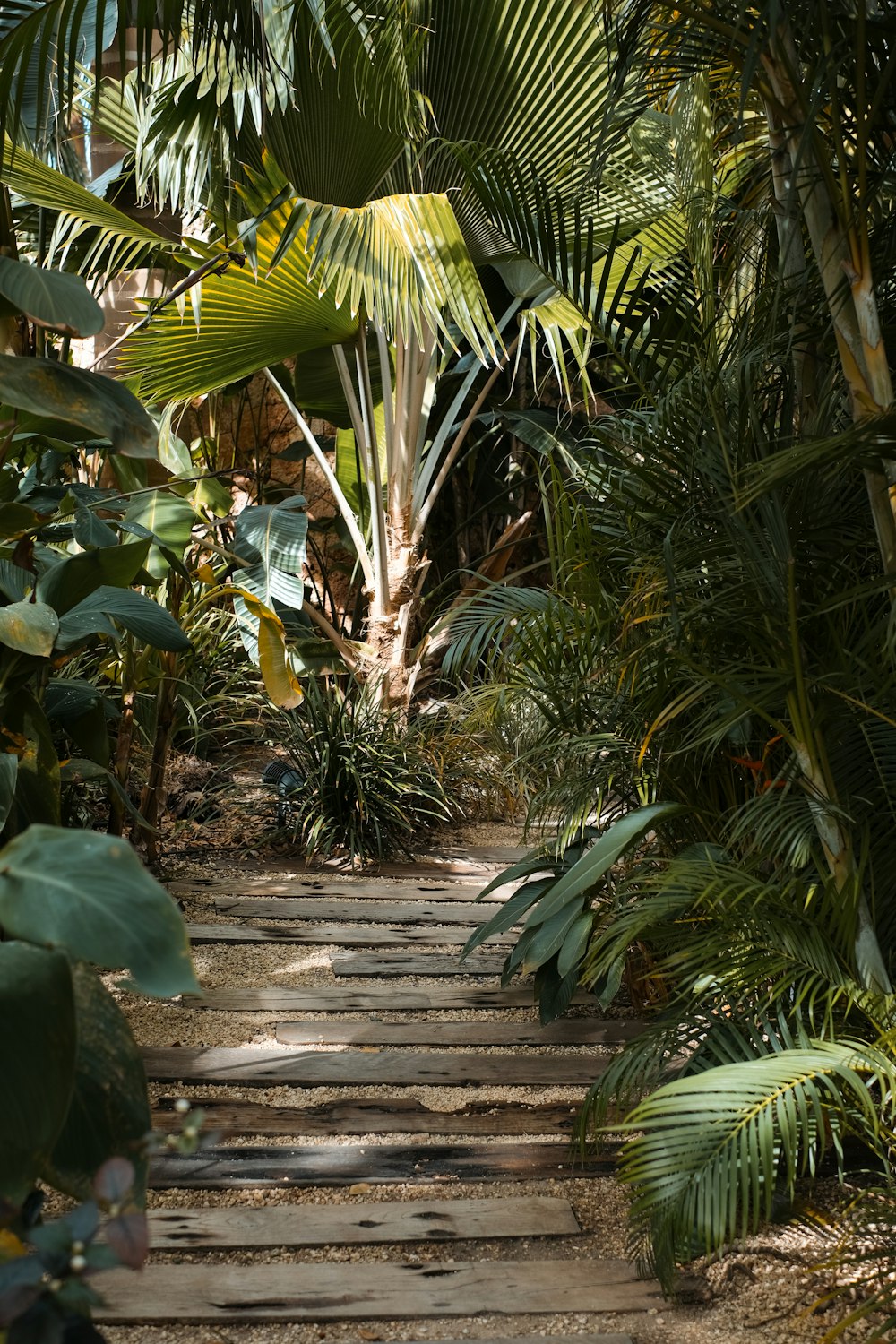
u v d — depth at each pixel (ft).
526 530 25.41
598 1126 7.89
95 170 24.67
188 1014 11.68
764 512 7.97
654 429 8.96
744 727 8.86
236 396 25.13
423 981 12.98
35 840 4.47
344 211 15.33
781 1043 8.07
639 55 9.23
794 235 8.75
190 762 19.90
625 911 8.95
